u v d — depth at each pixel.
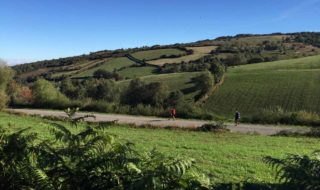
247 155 20.66
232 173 15.38
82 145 5.39
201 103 83.88
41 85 64.69
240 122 45.84
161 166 4.53
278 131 37.38
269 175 14.81
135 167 4.69
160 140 26.69
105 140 5.32
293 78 98.00
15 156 5.12
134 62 154.38
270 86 92.31
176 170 4.41
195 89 91.88
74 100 62.00
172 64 143.62
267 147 24.80
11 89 71.81
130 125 37.94
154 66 144.75
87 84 88.94
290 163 4.96
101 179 4.86
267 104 82.69
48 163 5.04
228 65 144.62
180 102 74.06
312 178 4.52
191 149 22.59
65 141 5.40
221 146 24.36
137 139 26.77
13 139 5.30
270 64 131.50
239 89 90.50
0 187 5.03
